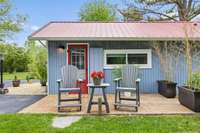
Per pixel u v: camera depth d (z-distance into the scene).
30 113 7.32
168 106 8.27
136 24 14.10
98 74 7.50
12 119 6.59
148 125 5.96
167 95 10.11
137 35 11.17
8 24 21.94
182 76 11.49
